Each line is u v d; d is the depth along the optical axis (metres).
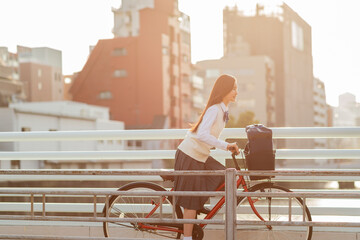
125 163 43.97
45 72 73.88
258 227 4.71
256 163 3.97
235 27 104.56
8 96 55.53
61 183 21.27
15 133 5.41
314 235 4.80
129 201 4.59
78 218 4.09
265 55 98.06
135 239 4.06
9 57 66.19
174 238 4.51
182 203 4.20
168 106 67.69
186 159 4.18
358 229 4.73
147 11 67.06
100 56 68.50
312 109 123.00
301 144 99.19
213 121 4.10
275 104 101.94
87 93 68.81
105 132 5.24
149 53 66.94
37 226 5.23
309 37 124.88
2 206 5.34
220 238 4.83
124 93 67.44
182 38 72.56
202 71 91.88
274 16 104.56
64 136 5.29
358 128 4.86
